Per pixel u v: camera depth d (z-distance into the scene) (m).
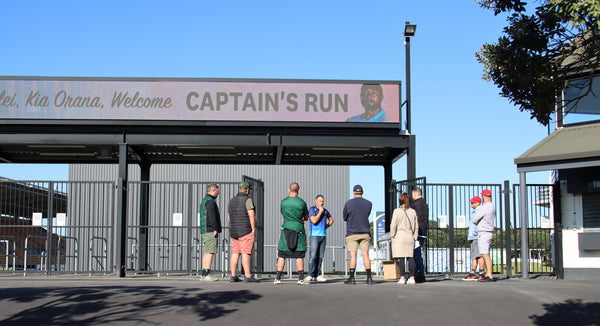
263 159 18.16
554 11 8.80
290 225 11.52
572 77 15.38
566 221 15.04
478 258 13.31
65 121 14.99
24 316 7.91
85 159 18.25
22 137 15.08
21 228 15.07
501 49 9.37
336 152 17.67
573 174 14.98
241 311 8.30
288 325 7.67
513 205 14.80
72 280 12.59
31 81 15.05
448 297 9.29
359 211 11.62
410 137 15.48
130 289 9.88
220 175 28.58
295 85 15.36
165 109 15.14
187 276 14.75
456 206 15.17
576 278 14.67
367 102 15.42
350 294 9.52
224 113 15.19
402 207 11.70
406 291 9.88
